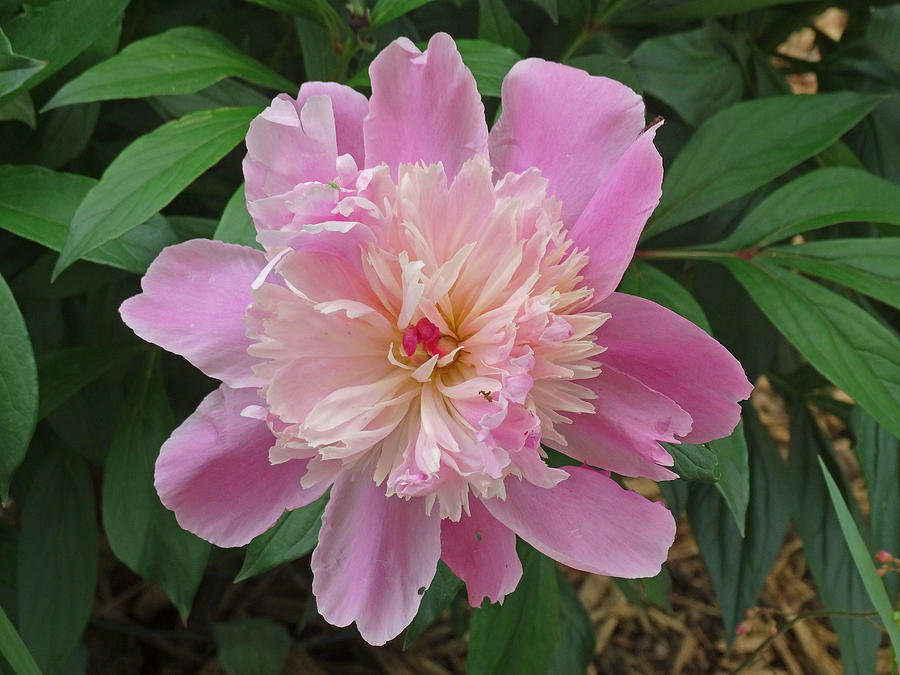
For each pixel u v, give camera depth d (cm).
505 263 27
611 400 28
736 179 38
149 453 40
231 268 28
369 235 27
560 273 27
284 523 32
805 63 52
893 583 46
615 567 28
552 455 33
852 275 37
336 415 27
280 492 28
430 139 29
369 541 28
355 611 28
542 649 40
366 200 26
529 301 27
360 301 28
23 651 32
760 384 88
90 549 44
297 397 27
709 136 39
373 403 28
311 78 40
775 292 37
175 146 33
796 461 52
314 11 36
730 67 44
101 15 34
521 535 28
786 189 38
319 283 27
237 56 36
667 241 48
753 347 48
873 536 43
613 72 38
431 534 28
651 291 36
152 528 39
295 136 27
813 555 50
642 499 28
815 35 57
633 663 68
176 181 32
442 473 27
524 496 28
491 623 40
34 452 47
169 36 35
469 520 29
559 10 45
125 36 45
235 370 28
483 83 34
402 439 28
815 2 49
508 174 28
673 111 48
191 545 39
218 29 48
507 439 27
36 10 34
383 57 28
